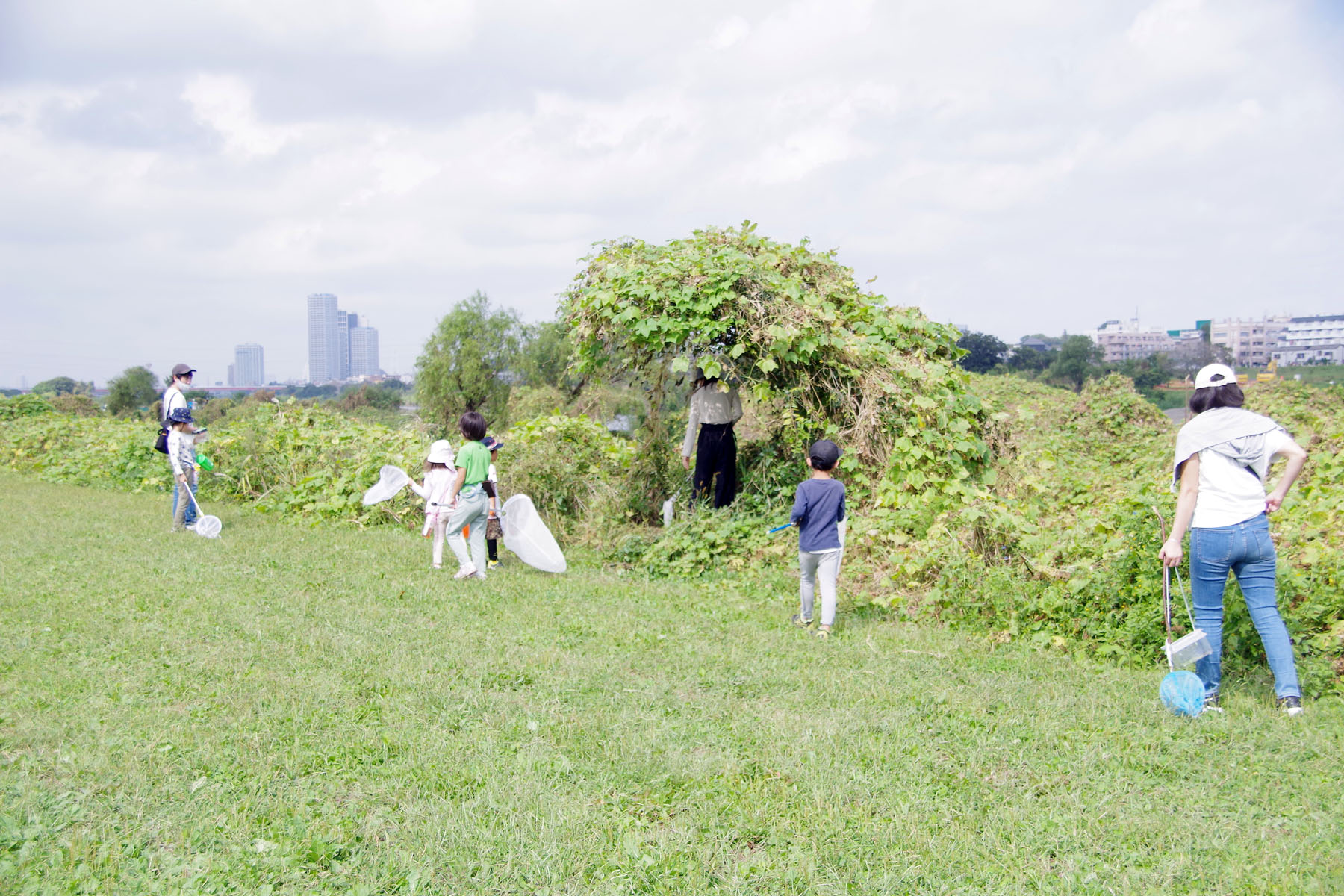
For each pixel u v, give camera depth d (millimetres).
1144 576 5230
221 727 3959
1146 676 4891
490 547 8133
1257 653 4848
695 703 4387
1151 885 2781
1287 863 2879
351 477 11461
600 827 3121
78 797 3301
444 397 57312
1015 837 3059
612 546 8930
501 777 3471
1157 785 3492
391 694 4426
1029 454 9070
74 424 18625
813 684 4680
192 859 2920
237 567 7602
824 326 8484
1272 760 3711
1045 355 78875
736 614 6301
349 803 3295
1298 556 5367
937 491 7801
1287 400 14047
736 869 2848
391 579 7273
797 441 8750
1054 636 5516
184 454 9727
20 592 6535
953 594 6035
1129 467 11086
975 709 4273
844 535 6027
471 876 2828
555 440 10867
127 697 4348
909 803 3307
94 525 10055
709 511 8547
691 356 8531
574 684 4633
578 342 9266
